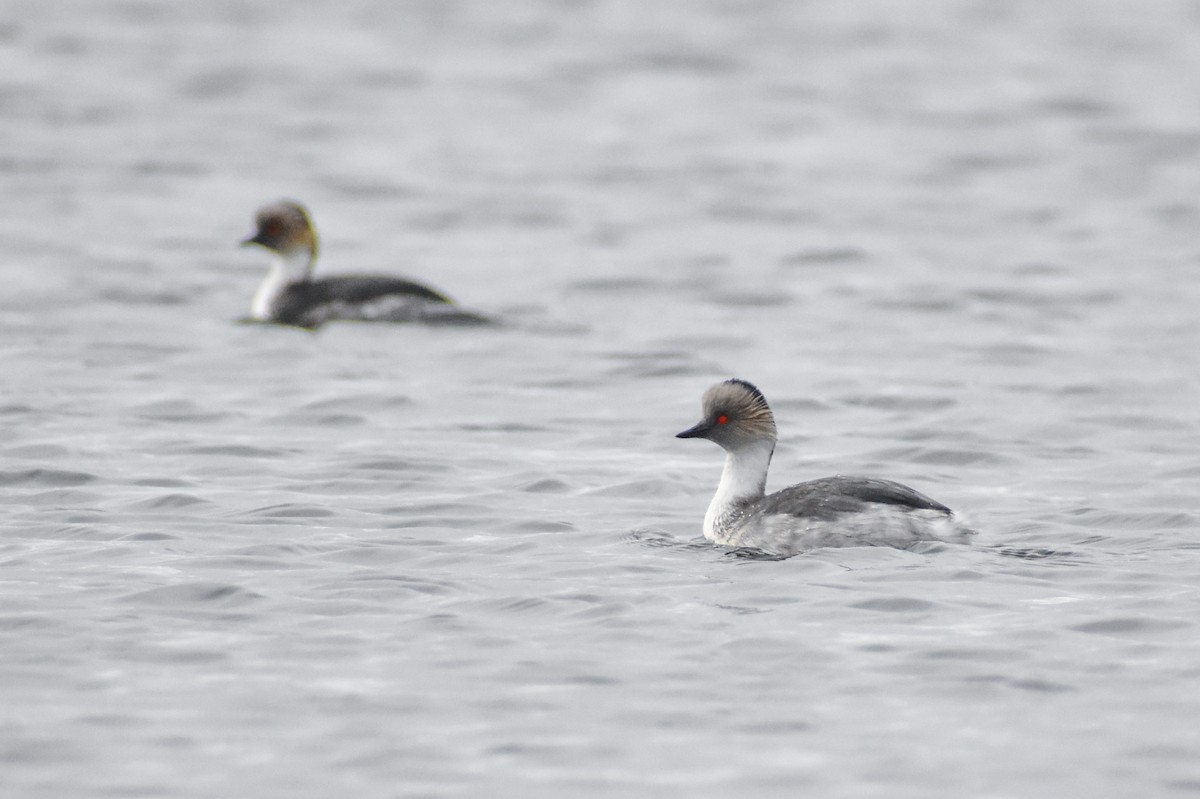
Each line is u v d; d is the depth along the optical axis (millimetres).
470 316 28922
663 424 22297
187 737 11578
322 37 64750
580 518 17500
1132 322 28922
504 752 11398
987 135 49625
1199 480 19062
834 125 51344
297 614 13977
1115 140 48656
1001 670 12711
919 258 35031
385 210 40188
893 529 15953
